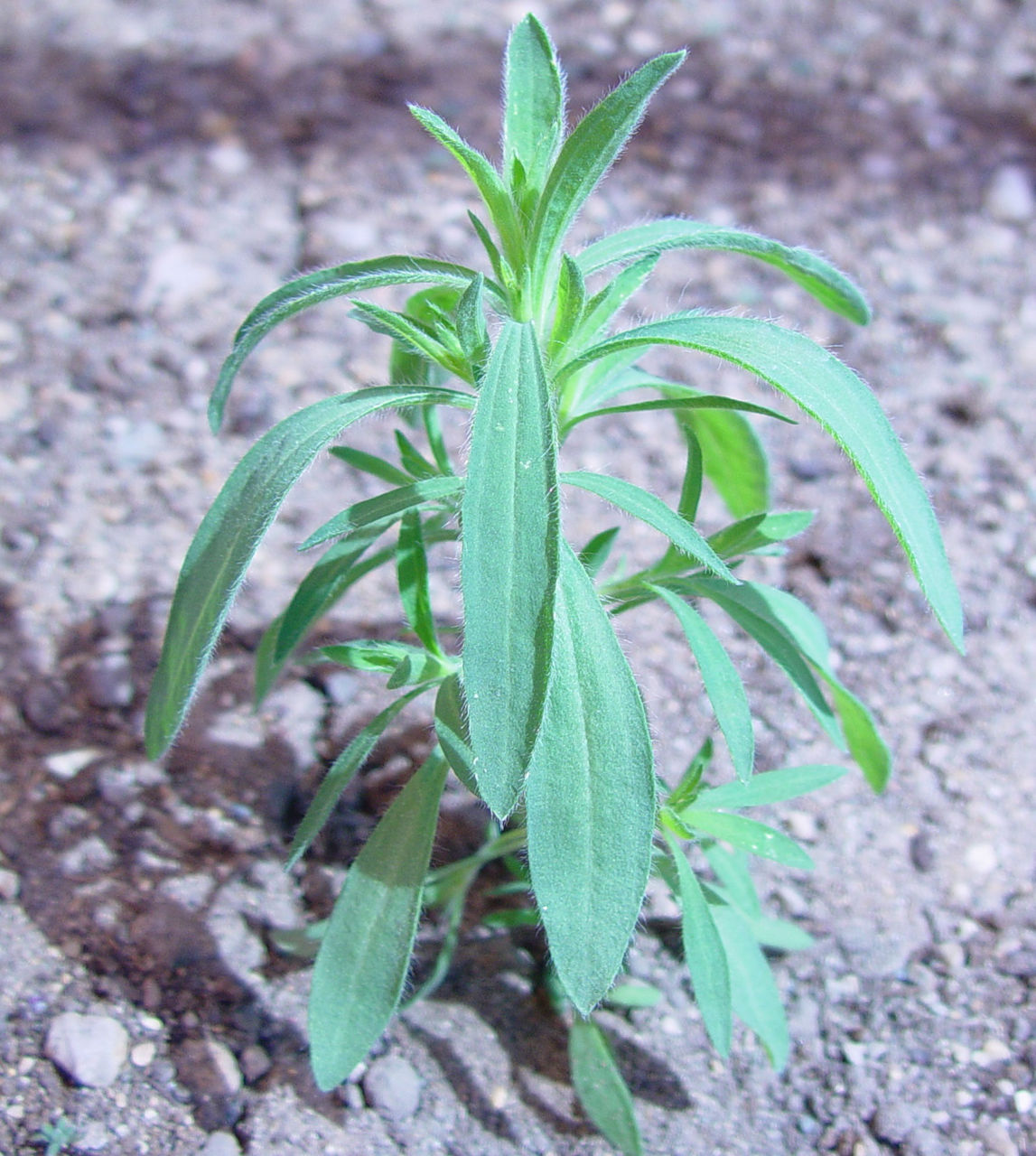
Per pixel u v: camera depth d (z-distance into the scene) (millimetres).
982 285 287
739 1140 176
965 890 200
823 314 278
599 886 136
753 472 201
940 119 328
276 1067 177
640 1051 184
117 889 190
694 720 219
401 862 153
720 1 360
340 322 275
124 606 224
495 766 125
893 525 133
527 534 128
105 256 282
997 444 257
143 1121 170
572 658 139
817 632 177
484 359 141
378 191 301
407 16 349
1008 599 235
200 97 322
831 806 209
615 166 311
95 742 207
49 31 341
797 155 316
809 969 193
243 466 145
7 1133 167
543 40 151
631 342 144
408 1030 183
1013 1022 187
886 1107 178
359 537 165
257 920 189
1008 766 214
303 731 210
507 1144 174
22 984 179
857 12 359
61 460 245
